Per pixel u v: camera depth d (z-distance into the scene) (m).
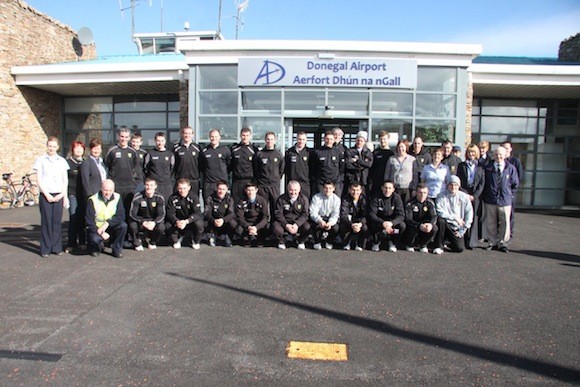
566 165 13.74
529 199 13.77
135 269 5.27
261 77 9.73
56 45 14.13
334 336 3.44
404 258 6.04
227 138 9.98
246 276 5.01
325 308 4.03
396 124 9.81
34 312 3.88
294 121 10.39
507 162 6.80
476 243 6.79
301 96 9.80
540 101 13.59
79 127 14.02
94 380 2.76
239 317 3.79
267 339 3.37
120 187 6.56
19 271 5.18
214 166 6.91
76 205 6.35
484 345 3.31
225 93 9.96
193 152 6.95
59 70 11.77
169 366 2.94
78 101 13.96
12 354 3.09
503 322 3.76
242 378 2.80
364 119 9.89
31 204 12.49
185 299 4.23
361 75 9.62
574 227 9.51
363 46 9.54
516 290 4.65
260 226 6.49
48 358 3.04
